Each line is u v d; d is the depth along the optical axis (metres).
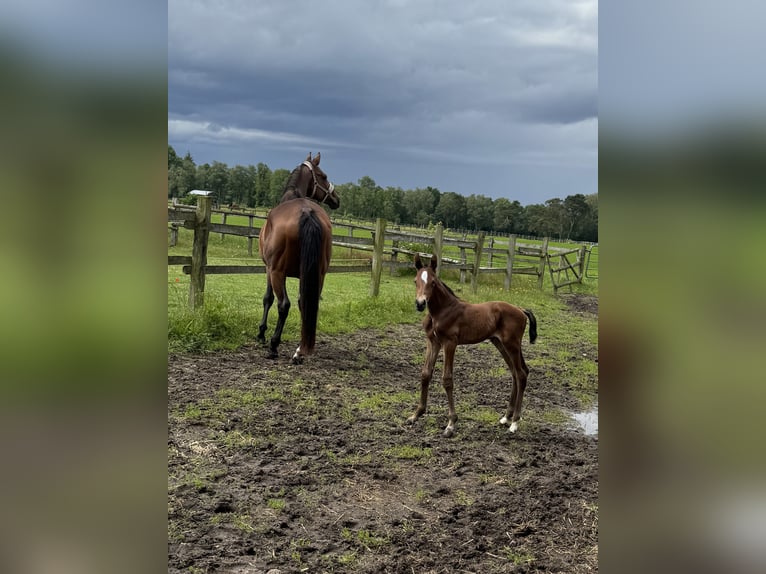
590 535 3.21
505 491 3.75
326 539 3.04
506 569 2.85
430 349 5.06
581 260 18.17
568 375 7.08
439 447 4.48
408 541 3.07
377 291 10.34
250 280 12.09
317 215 6.09
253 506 3.30
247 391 5.29
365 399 5.42
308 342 5.95
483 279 16.02
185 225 6.89
